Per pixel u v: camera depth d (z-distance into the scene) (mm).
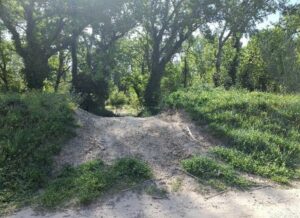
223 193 7105
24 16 23125
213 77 27891
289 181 7750
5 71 33125
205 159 8078
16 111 9797
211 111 10742
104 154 8648
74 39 24672
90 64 28094
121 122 10602
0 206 6730
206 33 27422
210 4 25391
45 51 23562
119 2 22578
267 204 6676
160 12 27109
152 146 9047
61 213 6410
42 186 7434
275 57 21047
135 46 33812
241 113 10750
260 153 8680
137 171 7625
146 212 6352
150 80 28500
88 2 21766
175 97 12117
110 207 6555
